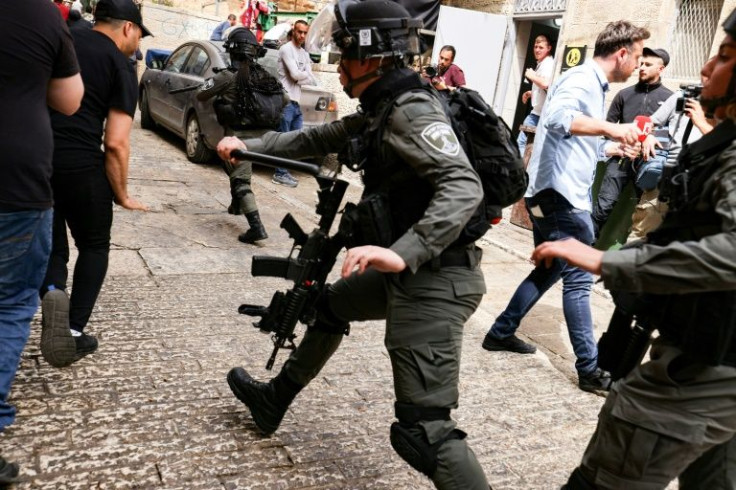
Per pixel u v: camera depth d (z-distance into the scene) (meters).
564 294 3.67
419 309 2.04
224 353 3.40
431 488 2.55
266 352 3.48
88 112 2.92
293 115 8.08
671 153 3.63
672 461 1.68
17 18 2.02
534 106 7.54
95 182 2.97
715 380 1.62
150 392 2.93
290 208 6.81
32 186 2.10
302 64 8.02
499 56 9.73
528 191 3.73
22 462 2.35
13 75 2.03
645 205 5.28
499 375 3.67
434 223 1.83
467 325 4.34
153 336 3.48
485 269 5.75
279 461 2.59
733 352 1.58
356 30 1.98
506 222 7.63
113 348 3.28
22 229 2.12
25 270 2.20
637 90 5.80
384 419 3.01
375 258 1.80
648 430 1.67
